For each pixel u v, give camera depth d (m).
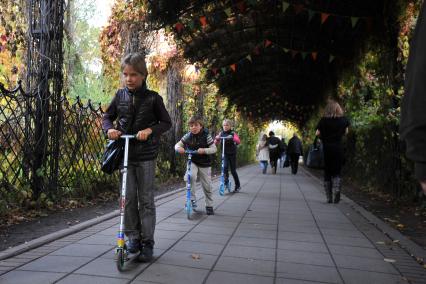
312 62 17.75
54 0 6.95
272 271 4.02
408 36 8.80
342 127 8.92
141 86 4.21
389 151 9.88
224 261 4.29
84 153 7.99
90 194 8.00
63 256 4.23
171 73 13.38
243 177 17.53
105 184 8.62
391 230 5.96
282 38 14.05
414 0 8.62
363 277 3.92
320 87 20.92
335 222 6.68
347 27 11.85
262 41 14.51
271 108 36.16
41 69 6.86
